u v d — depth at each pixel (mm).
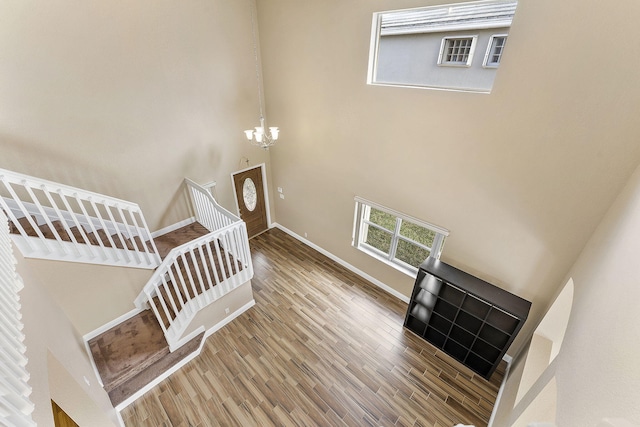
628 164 2385
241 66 5062
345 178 4922
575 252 2918
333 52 4117
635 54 2127
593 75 2346
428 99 3412
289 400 3445
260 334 4277
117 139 4125
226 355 3959
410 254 4707
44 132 3525
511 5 2670
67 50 3404
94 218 4223
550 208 2955
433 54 3293
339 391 3553
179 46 4258
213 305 4125
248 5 4727
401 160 4012
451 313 3891
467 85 3160
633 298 1194
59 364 2248
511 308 3238
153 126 4418
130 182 4465
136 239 4652
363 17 3584
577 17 2279
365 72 3873
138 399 3422
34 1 3068
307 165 5508
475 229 3627
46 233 3502
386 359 3953
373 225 4980
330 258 6066
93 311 3705
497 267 3598
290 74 4891
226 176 5727
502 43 2820
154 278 3371
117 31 3676
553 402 1756
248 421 3238
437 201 3861
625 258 1568
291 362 3883
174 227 5301
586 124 2498
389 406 3410
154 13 3889
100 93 3787
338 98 4375
